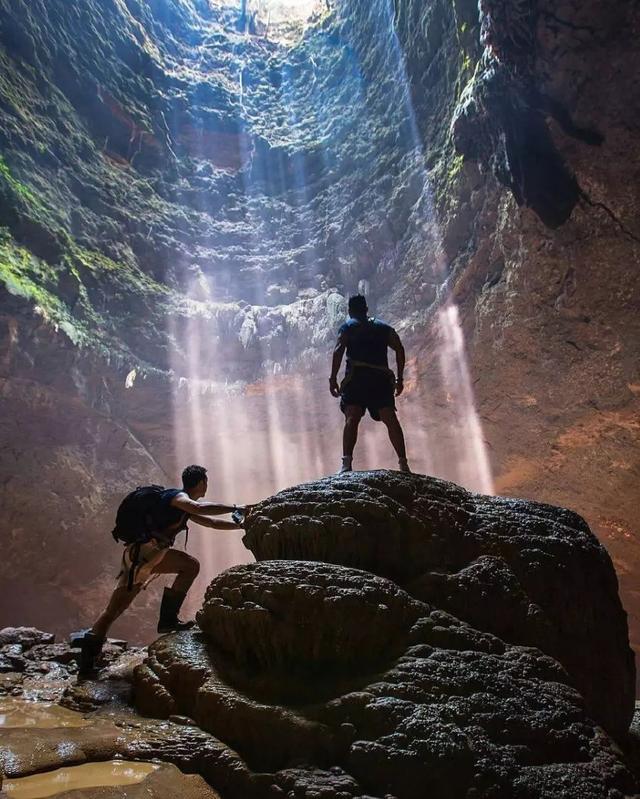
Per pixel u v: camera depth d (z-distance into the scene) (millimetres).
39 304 13797
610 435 15023
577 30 9922
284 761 2807
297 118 20078
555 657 3695
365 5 18312
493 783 2621
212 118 19828
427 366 15758
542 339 13805
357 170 17906
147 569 4234
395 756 2619
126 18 18531
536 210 11953
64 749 2826
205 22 21062
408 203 16047
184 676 3350
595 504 16688
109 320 16062
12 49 15594
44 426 15836
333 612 3129
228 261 18750
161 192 18578
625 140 10711
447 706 2840
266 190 19641
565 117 10906
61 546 16812
